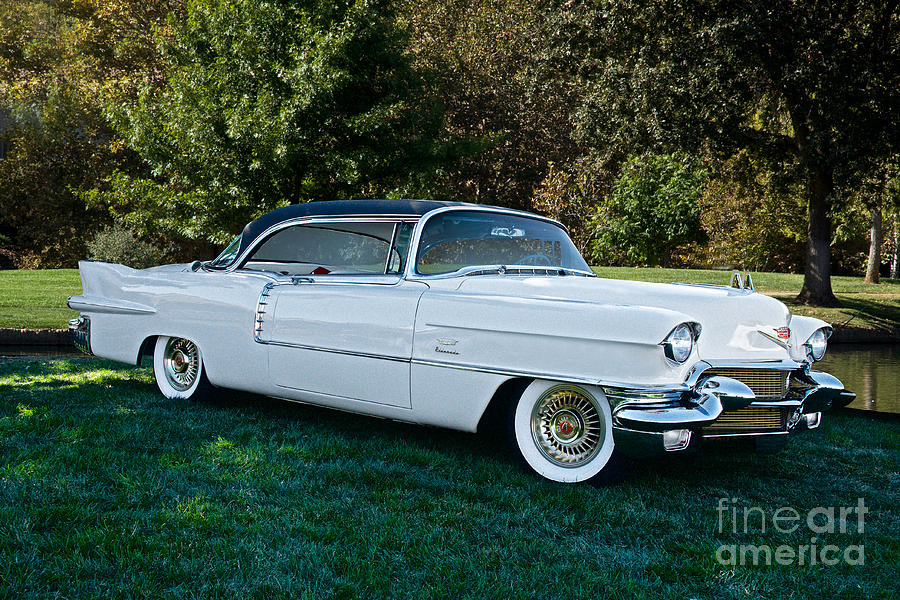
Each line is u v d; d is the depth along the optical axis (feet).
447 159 50.37
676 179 64.95
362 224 15.14
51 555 8.53
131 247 75.97
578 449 12.35
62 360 24.62
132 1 82.28
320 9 43.70
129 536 9.10
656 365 11.29
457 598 7.98
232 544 9.08
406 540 9.46
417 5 89.15
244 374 16.06
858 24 54.90
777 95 58.13
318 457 13.05
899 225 101.09
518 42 89.40
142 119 46.34
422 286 14.01
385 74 48.65
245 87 44.32
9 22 103.60
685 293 13.15
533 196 90.74
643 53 54.13
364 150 44.93
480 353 12.66
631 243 68.49
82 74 95.66
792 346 13.67
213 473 11.87
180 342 17.74
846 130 51.62
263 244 16.70
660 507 11.35
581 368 11.76
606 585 8.44
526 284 13.67
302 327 14.98
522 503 11.13
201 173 45.01
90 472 11.60
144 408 16.51
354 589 7.98
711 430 12.58
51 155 99.14
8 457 12.14
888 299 65.67
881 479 13.33
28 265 99.91
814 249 62.95
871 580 8.96
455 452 13.91
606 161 63.82
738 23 48.55
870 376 32.63
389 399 13.82
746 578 8.86
